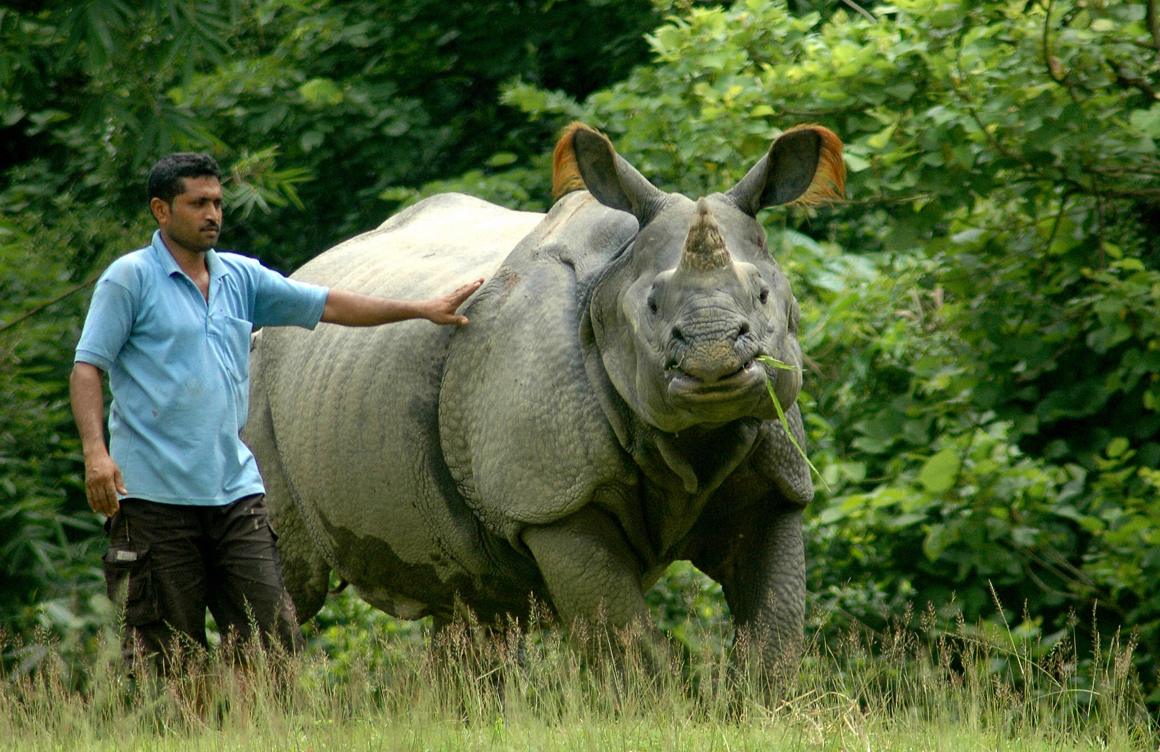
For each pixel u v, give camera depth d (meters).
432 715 20.66
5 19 37.59
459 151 52.12
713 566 24.22
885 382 37.72
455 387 24.44
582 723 19.89
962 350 36.00
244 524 22.48
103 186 47.22
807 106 33.16
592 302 22.02
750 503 23.27
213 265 22.70
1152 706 33.28
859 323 37.41
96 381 21.58
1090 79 31.80
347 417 26.39
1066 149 31.81
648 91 37.97
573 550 22.58
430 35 50.84
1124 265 34.00
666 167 37.12
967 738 20.28
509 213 30.66
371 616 36.50
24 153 54.56
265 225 52.31
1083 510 36.00
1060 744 20.70
